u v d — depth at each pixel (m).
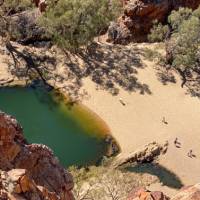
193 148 61.56
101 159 59.47
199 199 22.08
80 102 68.12
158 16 78.38
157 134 63.59
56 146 61.19
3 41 75.31
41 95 69.00
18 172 17.56
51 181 22.03
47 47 76.06
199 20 71.81
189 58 70.31
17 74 71.38
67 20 70.31
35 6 79.88
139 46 78.50
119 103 67.94
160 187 54.88
